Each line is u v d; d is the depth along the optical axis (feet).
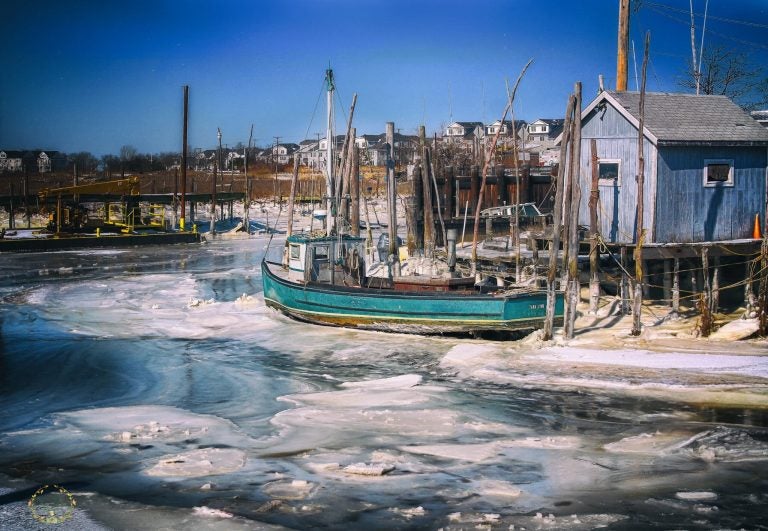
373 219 208.44
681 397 53.78
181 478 41.52
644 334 69.56
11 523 36.11
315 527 35.19
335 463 43.06
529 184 144.87
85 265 145.18
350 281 87.92
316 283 85.25
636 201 82.33
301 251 87.92
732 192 84.33
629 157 83.10
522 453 44.60
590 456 43.75
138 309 96.63
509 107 91.45
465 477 40.98
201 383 63.52
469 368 63.93
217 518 36.27
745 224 85.35
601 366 61.16
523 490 39.11
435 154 147.23
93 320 89.92
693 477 40.16
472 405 54.54
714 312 79.00
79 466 43.93
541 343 69.05
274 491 39.40
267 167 419.95
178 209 257.14
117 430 50.85
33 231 193.06
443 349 72.18
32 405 57.67
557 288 82.84
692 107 86.12
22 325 87.30
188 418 53.21
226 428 50.90
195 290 113.09
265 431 50.01
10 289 114.11
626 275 78.79
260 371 67.05
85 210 194.49
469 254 100.01
